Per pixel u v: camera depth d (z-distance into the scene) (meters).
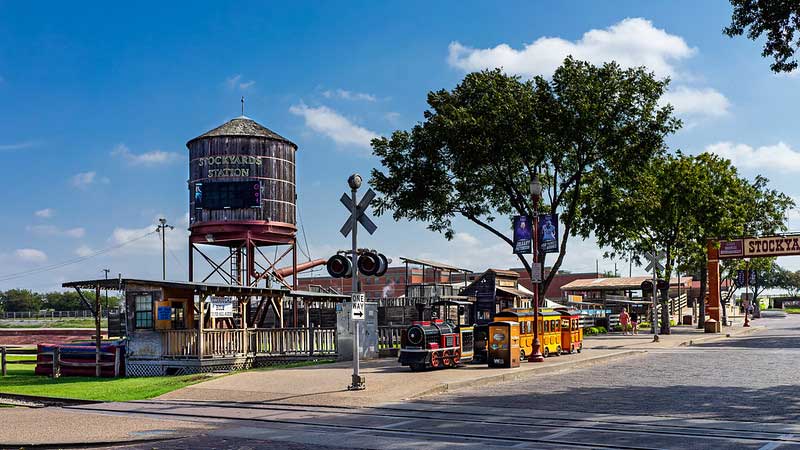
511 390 19.06
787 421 13.59
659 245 52.47
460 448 11.35
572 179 38.47
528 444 11.61
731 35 21.88
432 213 39.56
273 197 46.34
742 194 57.38
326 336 31.41
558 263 39.72
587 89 35.59
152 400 19.23
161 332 28.88
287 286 49.03
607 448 11.15
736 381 20.61
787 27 21.00
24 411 17.84
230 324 34.25
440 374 21.69
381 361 27.92
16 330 70.94
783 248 52.78
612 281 81.69
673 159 51.66
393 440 12.21
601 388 19.23
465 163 36.75
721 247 54.12
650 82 36.16
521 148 36.19
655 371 23.97
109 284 29.31
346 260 19.25
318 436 12.79
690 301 93.88
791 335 49.25
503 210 42.00
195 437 13.09
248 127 47.31
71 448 12.40
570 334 30.11
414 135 38.31
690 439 11.80
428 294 49.16
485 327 25.69
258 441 12.52
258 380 21.41
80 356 30.16
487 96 36.09
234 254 48.38
